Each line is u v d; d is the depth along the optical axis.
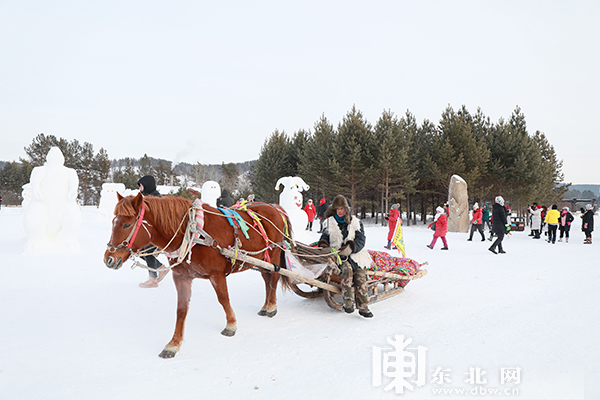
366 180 29.47
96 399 3.05
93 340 4.35
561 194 35.75
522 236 20.00
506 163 29.88
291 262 5.66
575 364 3.72
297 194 16.20
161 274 6.84
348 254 5.17
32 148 66.56
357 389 3.23
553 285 7.30
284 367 3.68
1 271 8.03
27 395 3.12
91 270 8.27
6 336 4.44
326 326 4.93
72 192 10.85
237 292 6.69
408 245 14.76
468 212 22.06
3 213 31.42
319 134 34.34
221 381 3.38
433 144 30.58
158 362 3.79
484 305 5.91
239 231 4.74
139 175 75.50
